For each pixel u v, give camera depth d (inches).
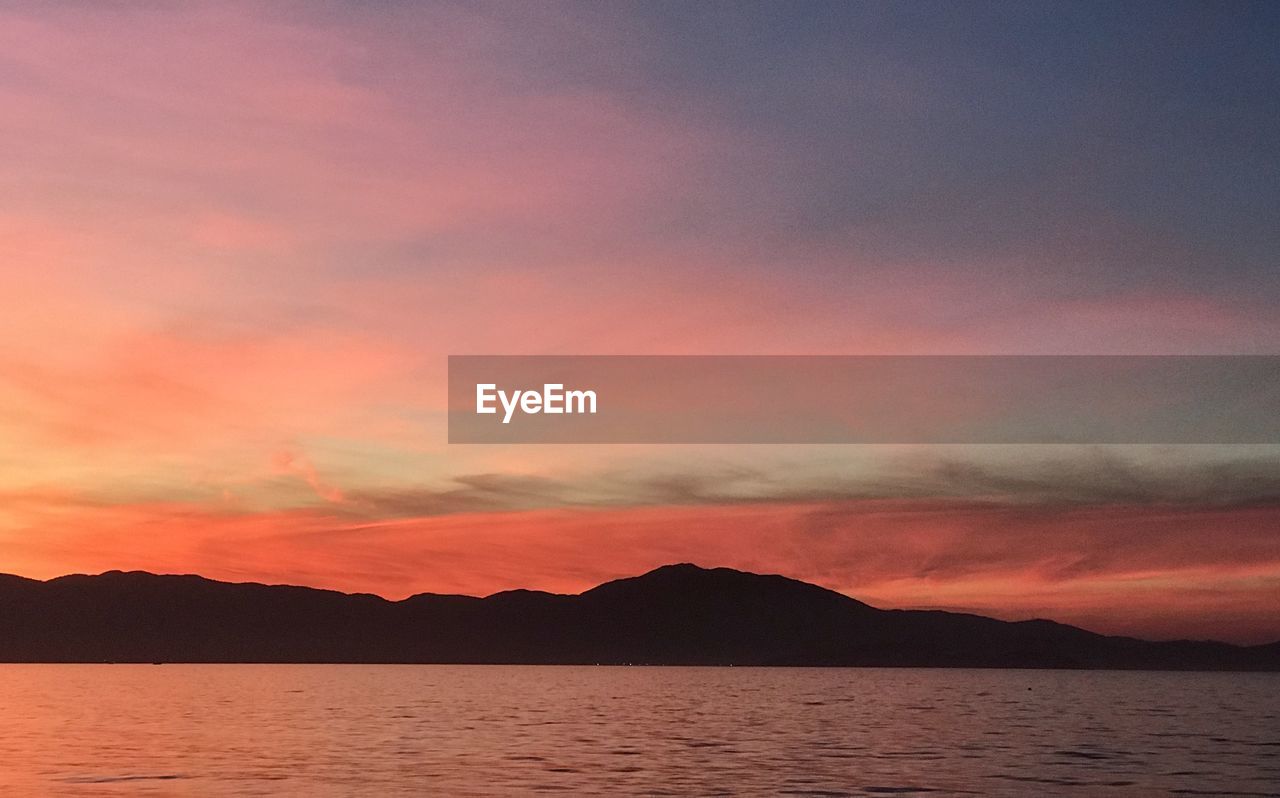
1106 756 2375.7
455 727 3203.7
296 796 1688.0
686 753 2381.9
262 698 5118.1
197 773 1969.7
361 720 3506.4
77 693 5575.8
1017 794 1771.7
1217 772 2075.5
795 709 4389.8
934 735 2960.1
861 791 1781.5
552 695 5802.2
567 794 1720.0
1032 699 5516.7
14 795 1696.6
